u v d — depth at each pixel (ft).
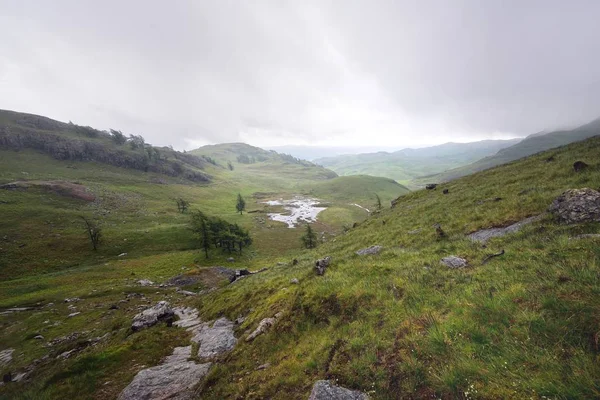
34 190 395.96
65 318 107.76
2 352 80.59
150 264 225.56
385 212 136.15
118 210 412.57
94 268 213.25
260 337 40.40
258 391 27.43
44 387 41.63
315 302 40.68
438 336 22.66
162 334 59.06
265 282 75.31
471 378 18.17
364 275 44.04
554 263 27.76
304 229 411.75
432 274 36.68
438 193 124.67
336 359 26.43
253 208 595.47
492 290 27.30
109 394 37.11
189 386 34.86
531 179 74.54
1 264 207.92
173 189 624.59
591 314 18.40
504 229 49.42
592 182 52.29
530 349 18.45
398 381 20.85
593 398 14.24
